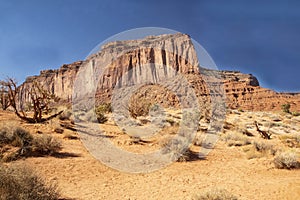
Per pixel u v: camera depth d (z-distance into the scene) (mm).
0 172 4195
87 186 6207
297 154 9953
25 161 7277
